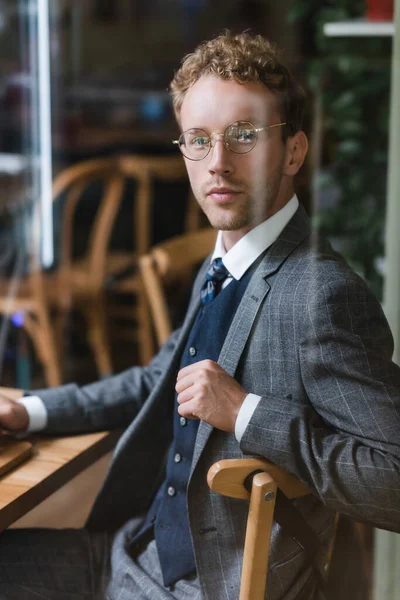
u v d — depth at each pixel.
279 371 1.01
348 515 0.96
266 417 0.97
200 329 1.13
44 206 2.90
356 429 0.96
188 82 1.08
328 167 1.79
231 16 4.74
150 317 3.06
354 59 2.05
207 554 1.03
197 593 1.06
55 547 1.22
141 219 3.07
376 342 0.99
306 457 0.95
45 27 2.95
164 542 1.12
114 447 1.28
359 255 1.65
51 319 2.92
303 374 0.99
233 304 1.10
